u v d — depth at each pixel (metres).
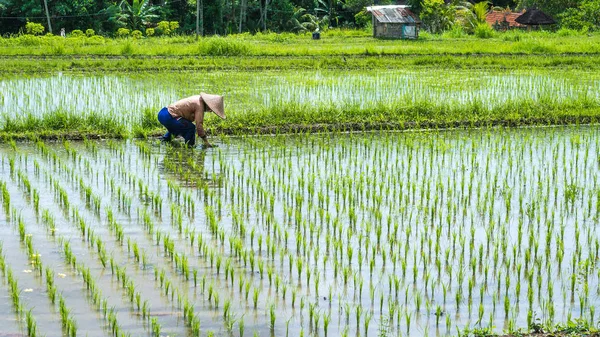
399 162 14.27
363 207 11.23
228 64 30.88
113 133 16.58
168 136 16.06
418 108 18.84
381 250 9.58
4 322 7.32
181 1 67.88
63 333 7.11
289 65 30.70
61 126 16.83
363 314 7.73
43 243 9.61
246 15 68.44
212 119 17.70
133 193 12.04
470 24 62.62
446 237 10.12
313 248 9.61
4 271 8.52
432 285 8.20
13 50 36.19
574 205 11.66
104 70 28.14
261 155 14.94
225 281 8.48
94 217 10.72
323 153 15.00
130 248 9.48
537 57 35.16
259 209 11.23
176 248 9.51
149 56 35.34
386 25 57.56
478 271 8.91
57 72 27.23
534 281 8.61
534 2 70.88
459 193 12.23
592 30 63.19
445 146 15.35
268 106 19.41
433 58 32.62
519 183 12.82
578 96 21.09
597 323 7.43
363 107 19.36
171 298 7.99
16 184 12.38
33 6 60.44
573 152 15.22
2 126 16.78
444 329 7.41
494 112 19.02
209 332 6.91
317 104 19.55
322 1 73.94
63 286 8.23
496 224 10.68
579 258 9.15
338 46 45.03
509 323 7.38
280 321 7.54
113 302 7.85
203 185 12.60
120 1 66.62
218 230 10.25
